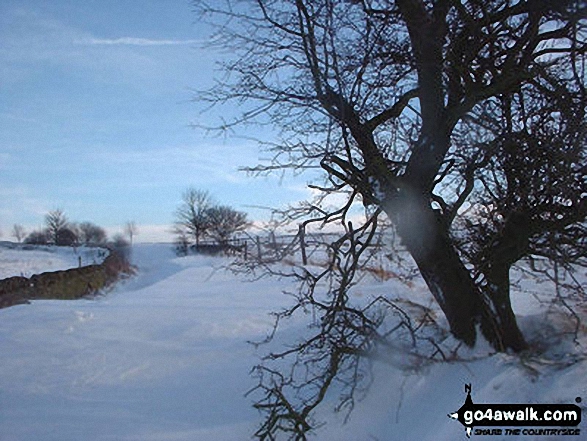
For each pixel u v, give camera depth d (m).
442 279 5.70
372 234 5.25
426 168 5.38
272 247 5.58
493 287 5.76
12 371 7.16
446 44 5.15
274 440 4.89
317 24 4.65
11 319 9.91
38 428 5.48
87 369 7.27
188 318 9.88
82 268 21.23
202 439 5.26
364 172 5.15
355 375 5.19
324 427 5.20
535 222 5.55
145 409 6.02
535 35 4.93
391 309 6.66
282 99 5.18
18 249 44.97
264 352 7.52
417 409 5.15
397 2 4.93
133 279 27.61
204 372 7.05
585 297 6.39
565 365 4.75
